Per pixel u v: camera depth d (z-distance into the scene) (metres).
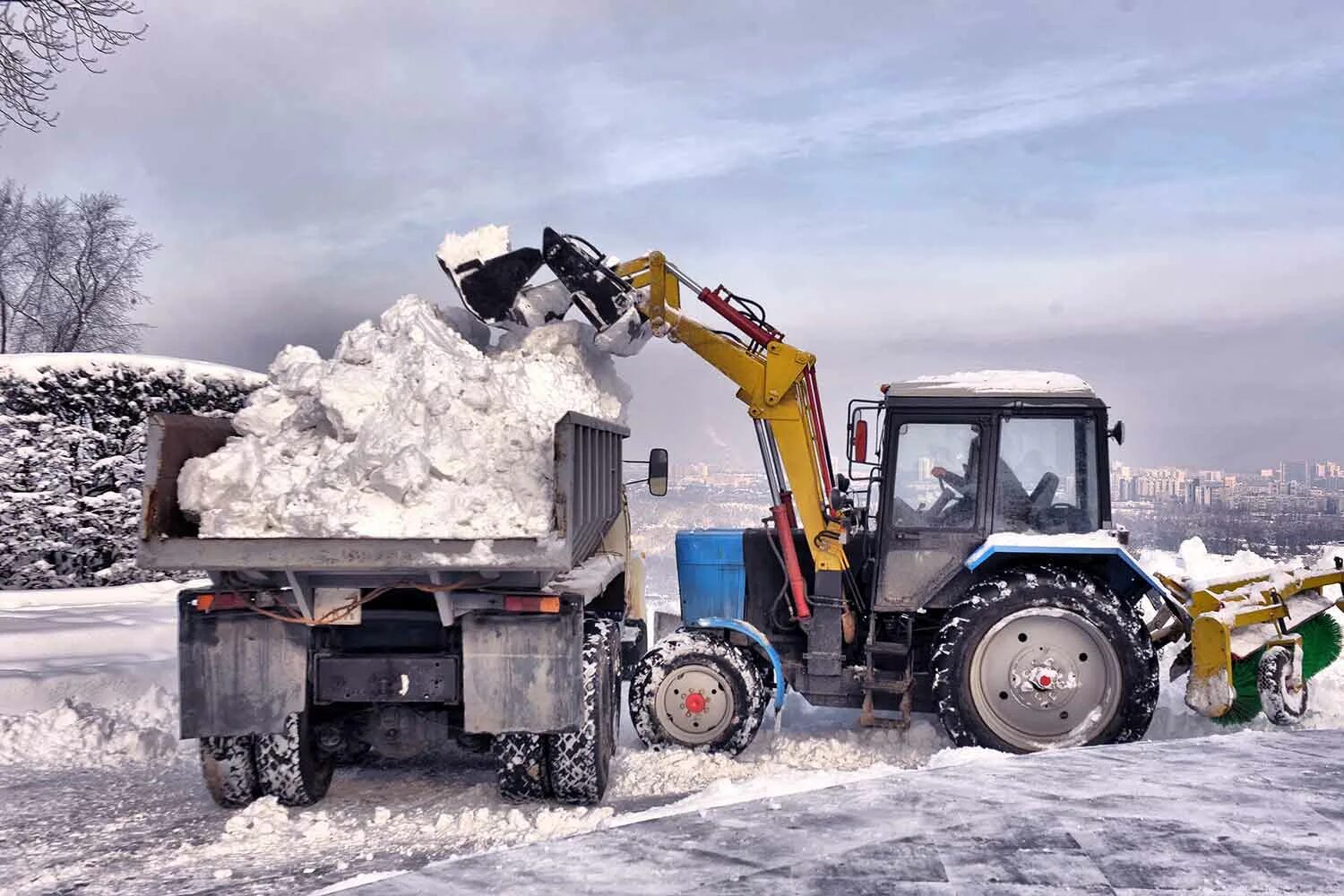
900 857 3.25
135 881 4.62
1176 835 3.46
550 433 5.66
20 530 13.34
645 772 6.48
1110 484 7.20
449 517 5.33
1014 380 7.41
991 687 6.78
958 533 7.25
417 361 5.79
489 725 5.34
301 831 5.30
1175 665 7.36
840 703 7.37
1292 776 4.30
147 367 14.22
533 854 3.32
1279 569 7.73
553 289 7.89
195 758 7.00
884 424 7.39
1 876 4.70
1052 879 3.06
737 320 7.66
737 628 7.07
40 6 15.16
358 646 5.83
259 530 5.36
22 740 7.14
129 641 10.23
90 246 31.50
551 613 5.36
